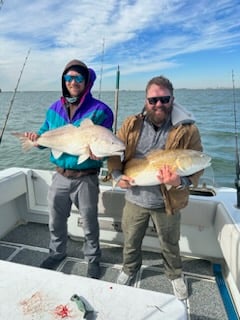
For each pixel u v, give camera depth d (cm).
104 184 296
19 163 854
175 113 204
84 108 239
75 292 125
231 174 795
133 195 222
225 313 219
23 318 112
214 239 267
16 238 318
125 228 231
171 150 196
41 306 117
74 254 290
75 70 227
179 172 194
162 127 208
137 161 208
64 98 244
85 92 237
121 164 223
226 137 1192
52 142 235
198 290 243
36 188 337
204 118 1689
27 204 337
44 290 126
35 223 347
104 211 287
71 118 242
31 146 251
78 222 302
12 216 335
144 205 216
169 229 220
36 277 134
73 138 224
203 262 277
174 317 114
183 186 199
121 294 125
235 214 233
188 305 226
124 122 221
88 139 216
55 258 266
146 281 254
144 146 213
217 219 250
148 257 286
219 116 1759
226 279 254
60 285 129
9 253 292
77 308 116
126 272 243
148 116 209
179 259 236
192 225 269
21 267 140
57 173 245
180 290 232
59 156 237
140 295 125
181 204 212
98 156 213
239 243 194
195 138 207
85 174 237
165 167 193
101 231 297
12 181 307
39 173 331
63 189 242
